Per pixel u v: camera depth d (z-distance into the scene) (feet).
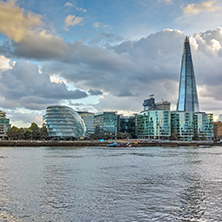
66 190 129.08
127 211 98.27
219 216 92.73
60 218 91.30
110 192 125.90
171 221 88.53
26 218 90.94
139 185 141.69
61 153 374.22
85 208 101.60
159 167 217.77
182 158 308.19
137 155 352.90
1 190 127.85
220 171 195.52
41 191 126.62
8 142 590.55
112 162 254.47
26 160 266.36
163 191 128.26
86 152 403.95
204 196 118.93
